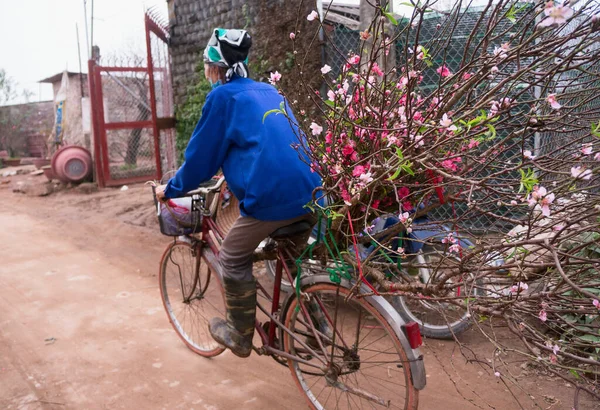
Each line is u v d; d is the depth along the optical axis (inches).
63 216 314.0
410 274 124.4
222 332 110.6
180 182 102.0
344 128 87.0
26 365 131.6
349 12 238.2
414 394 85.9
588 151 68.2
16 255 235.0
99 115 387.5
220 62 97.3
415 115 80.7
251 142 91.5
